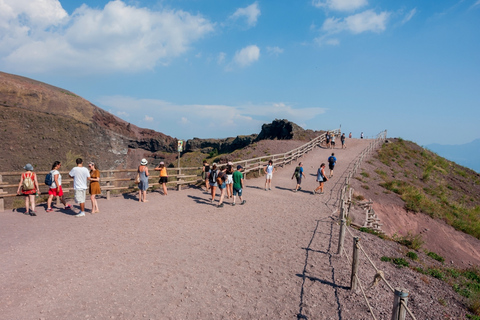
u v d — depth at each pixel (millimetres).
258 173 21688
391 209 17922
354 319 4711
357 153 32031
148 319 4406
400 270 7918
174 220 10031
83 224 9086
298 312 4801
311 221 10781
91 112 103750
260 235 8844
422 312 5824
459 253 15945
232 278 5922
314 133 52594
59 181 10539
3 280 5328
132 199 13141
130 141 112562
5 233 7871
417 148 39812
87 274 5758
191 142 118375
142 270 6078
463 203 25953
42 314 4367
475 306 6566
